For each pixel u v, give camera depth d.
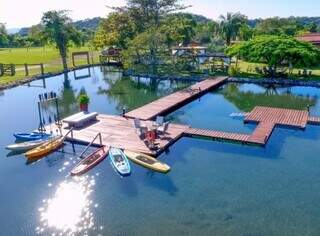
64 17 64.12
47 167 22.31
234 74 53.06
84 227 16.19
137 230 15.80
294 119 29.69
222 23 87.06
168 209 17.30
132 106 38.34
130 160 22.38
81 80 54.59
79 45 69.06
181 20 70.88
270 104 37.69
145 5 65.38
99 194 18.89
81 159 23.22
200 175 20.67
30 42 134.25
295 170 21.16
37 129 29.55
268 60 48.78
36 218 17.03
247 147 24.72
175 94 40.72
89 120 30.09
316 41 70.50
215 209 17.20
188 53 69.62
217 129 29.44
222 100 40.16
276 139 26.12
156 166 21.20
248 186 19.31
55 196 18.89
